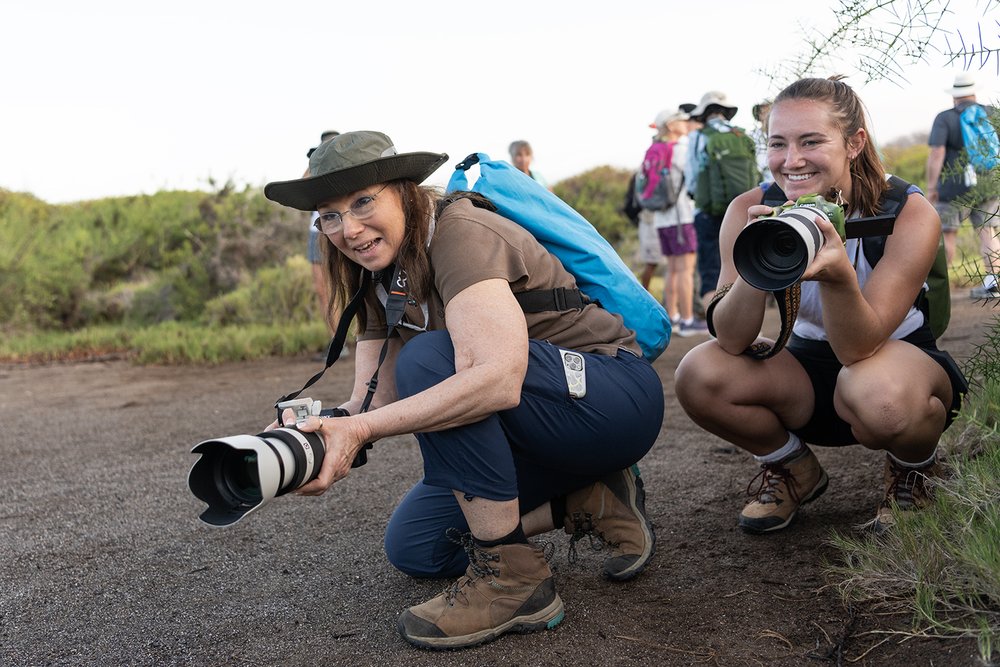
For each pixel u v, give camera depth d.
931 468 2.30
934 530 1.95
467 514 2.01
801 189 2.17
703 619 2.04
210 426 4.98
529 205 2.20
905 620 1.90
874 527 2.34
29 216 12.05
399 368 1.99
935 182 5.71
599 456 2.09
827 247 1.85
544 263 2.09
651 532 2.29
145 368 7.71
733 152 6.58
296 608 2.30
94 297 11.02
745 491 2.96
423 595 2.33
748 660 1.84
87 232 12.26
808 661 1.82
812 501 2.75
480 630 1.99
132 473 3.94
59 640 2.18
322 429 1.74
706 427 2.48
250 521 3.08
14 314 10.33
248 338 8.18
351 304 2.14
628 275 2.25
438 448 1.96
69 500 3.53
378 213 1.93
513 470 1.98
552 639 2.00
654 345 2.27
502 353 1.86
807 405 2.46
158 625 2.24
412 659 1.96
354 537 2.84
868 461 3.09
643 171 7.50
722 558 2.39
